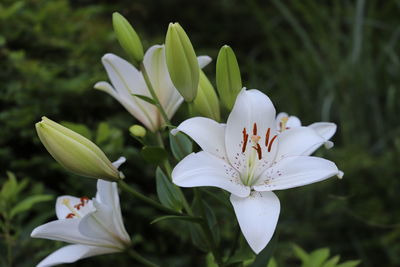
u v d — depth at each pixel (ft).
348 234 7.22
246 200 3.67
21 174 6.09
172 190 3.95
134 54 3.97
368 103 8.36
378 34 9.66
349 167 7.30
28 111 6.29
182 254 6.73
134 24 10.34
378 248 7.07
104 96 6.81
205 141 3.77
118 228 3.86
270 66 10.70
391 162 7.39
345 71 8.46
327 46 9.05
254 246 3.55
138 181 6.77
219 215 6.68
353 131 8.21
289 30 11.33
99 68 7.14
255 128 3.85
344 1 10.32
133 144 6.93
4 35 7.02
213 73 9.59
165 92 4.10
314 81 9.20
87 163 3.71
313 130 3.83
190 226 4.00
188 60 3.80
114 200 3.85
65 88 6.49
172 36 3.77
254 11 10.12
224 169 3.75
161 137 4.16
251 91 3.90
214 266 4.37
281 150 3.84
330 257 7.07
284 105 9.05
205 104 3.93
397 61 8.65
